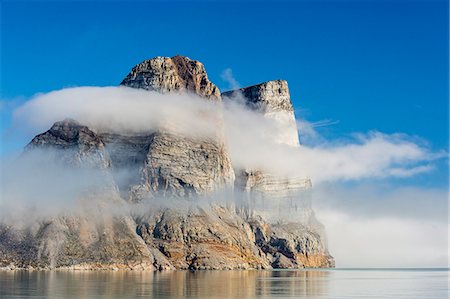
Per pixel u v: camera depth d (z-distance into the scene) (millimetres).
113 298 137750
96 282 191875
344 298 156375
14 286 169375
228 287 183125
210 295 152125
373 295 169250
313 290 182625
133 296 143875
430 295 172125
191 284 192250
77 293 148500
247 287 186625
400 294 174750
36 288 162500
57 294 144875
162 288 171250
